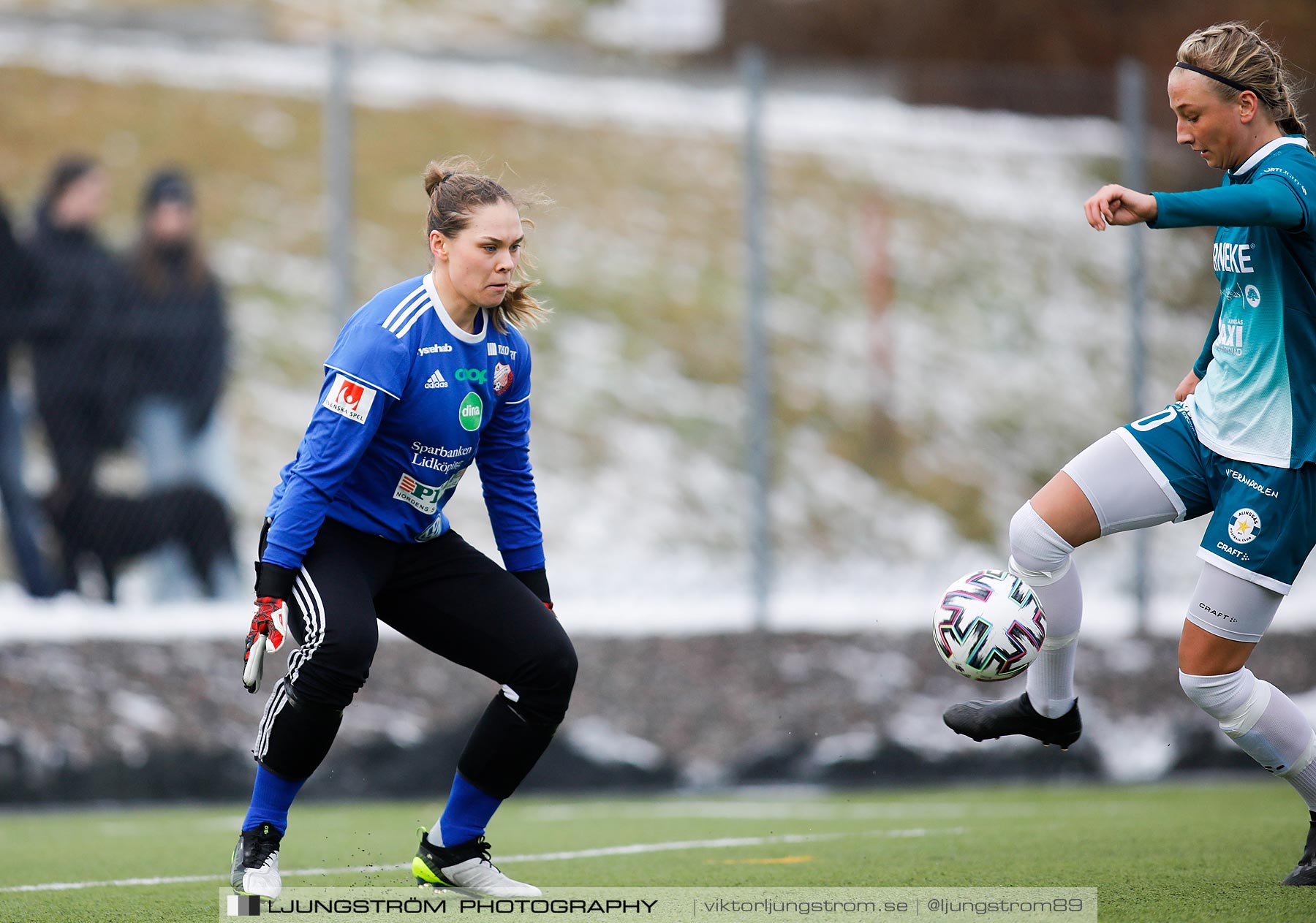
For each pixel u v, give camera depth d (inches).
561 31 3750.0
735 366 2532.0
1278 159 520.4
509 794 550.9
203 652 1206.9
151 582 1330.0
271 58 2511.1
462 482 1937.7
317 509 506.9
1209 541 540.1
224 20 2679.6
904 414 2465.6
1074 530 557.6
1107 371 2578.7
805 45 2837.1
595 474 2217.0
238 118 2576.3
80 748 1105.4
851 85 2044.8
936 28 2564.0
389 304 514.9
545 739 544.1
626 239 2691.9
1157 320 2322.8
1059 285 2691.9
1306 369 524.7
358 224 2481.5
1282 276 524.4
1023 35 2484.0
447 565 546.9
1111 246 2751.0
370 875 660.7
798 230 2768.2
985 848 715.4
